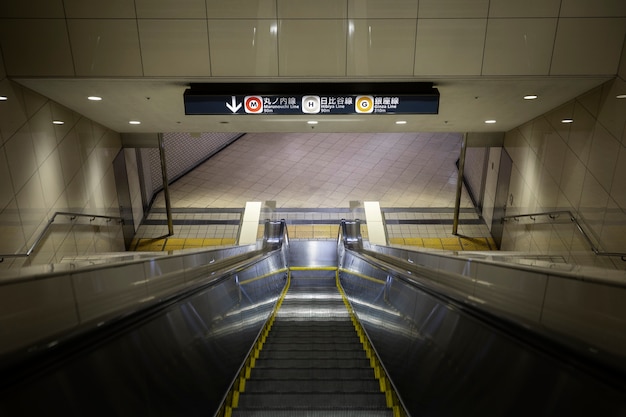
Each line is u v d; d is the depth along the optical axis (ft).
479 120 27.45
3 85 17.84
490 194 36.22
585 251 21.01
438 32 17.26
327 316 16.71
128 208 33.94
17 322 6.87
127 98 21.29
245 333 11.14
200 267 18.31
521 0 16.57
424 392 6.43
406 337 8.29
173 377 5.78
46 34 16.87
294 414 7.03
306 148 54.44
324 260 33.73
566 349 3.31
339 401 7.59
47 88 19.44
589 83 18.85
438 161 49.26
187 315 7.09
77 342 3.74
